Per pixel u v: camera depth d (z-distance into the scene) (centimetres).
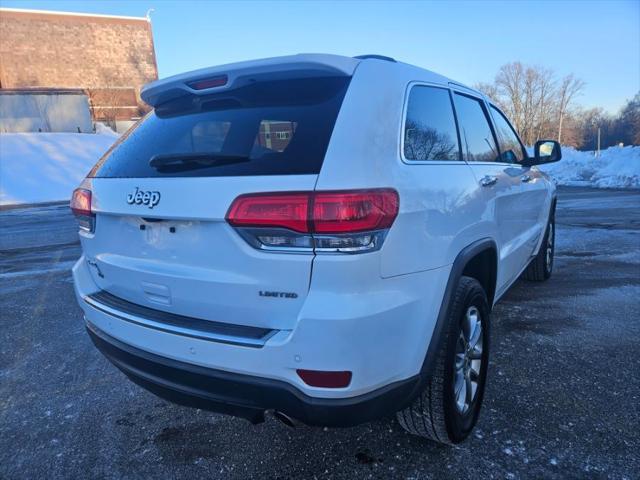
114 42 5088
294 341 175
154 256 216
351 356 174
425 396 221
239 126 211
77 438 266
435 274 207
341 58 209
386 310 181
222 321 198
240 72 212
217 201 186
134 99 4641
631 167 1814
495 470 226
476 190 258
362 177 177
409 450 244
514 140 404
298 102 206
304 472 231
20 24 4691
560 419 264
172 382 209
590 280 530
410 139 216
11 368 355
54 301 517
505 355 343
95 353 380
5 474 237
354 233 171
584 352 346
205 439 261
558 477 220
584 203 1248
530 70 6412
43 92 3384
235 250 186
